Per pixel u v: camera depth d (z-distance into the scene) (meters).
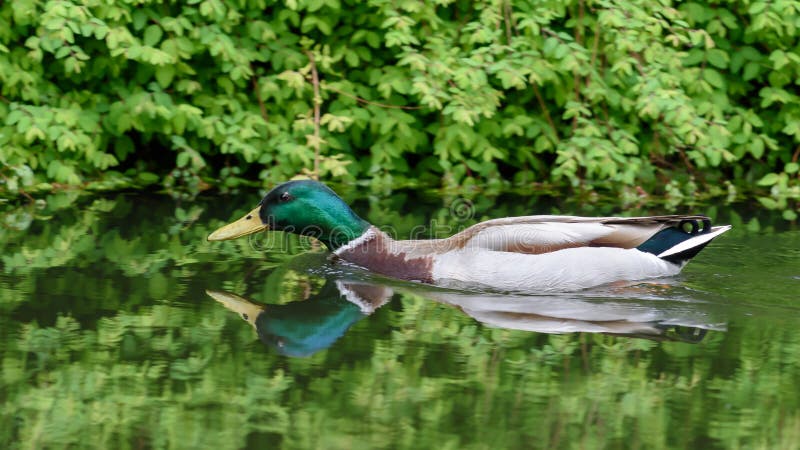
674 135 15.34
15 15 13.72
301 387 7.64
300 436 6.85
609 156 14.80
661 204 14.34
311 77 14.70
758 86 16.19
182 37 14.23
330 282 10.44
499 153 14.77
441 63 14.19
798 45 15.27
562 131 15.62
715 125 14.52
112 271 10.45
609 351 8.46
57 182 14.39
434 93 14.07
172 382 7.69
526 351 8.43
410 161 15.98
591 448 6.68
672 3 15.66
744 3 15.12
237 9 14.70
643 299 9.91
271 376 7.84
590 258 10.28
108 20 14.20
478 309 9.61
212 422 7.02
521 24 14.22
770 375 7.95
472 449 6.66
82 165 14.65
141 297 9.64
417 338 8.73
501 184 15.23
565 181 15.58
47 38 13.62
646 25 14.26
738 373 7.99
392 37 14.01
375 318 9.28
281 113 15.15
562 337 8.79
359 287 10.30
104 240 11.68
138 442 6.72
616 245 10.43
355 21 15.25
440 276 10.52
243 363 8.09
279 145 14.40
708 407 7.36
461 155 15.16
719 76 15.00
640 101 14.23
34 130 13.48
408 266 10.71
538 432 6.93
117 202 13.62
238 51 14.53
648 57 14.45
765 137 15.08
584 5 15.37
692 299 9.89
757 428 7.00
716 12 15.24
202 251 11.41
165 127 14.38
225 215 13.03
